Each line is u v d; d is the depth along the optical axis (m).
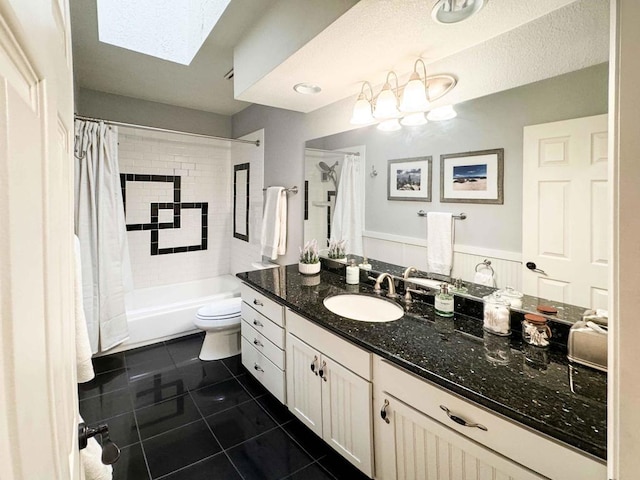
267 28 1.72
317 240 2.54
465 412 1.00
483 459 0.96
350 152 2.17
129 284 2.98
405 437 1.19
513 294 1.39
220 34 1.99
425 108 1.58
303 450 1.71
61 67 0.51
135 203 3.42
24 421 0.29
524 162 1.33
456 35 1.34
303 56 1.53
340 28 1.29
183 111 3.61
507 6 1.15
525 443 0.87
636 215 0.41
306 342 1.68
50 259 0.39
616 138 0.43
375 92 1.92
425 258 1.75
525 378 1.02
